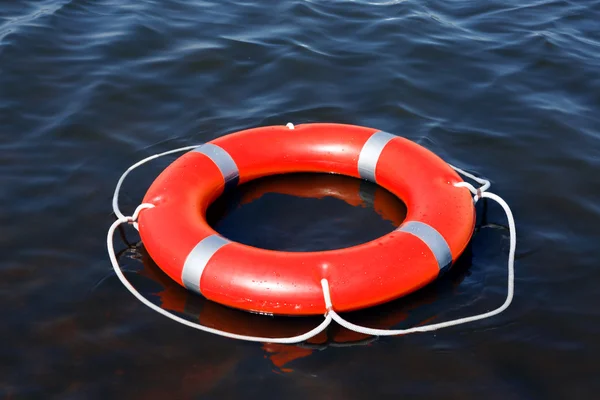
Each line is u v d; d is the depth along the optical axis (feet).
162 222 11.66
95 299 11.17
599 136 15.79
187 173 12.81
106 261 12.07
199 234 11.34
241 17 21.11
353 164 13.83
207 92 17.57
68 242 12.46
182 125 16.28
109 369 9.86
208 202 12.96
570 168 14.70
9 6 20.97
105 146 15.34
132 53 18.94
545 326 10.67
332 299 10.49
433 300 11.27
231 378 9.74
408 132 16.14
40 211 13.19
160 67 18.42
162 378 9.72
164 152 14.88
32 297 11.16
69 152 15.05
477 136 15.93
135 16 20.79
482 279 11.73
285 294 10.50
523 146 15.51
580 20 21.27
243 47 19.44
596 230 12.85
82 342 10.32
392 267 10.78
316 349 10.28
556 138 15.76
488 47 19.71
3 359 9.99
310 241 12.81
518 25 20.94
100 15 20.83
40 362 9.96
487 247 12.50
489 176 14.52
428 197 12.20
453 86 17.93
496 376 9.78
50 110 16.47
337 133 13.99
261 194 14.16
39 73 17.78
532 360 10.05
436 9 21.99
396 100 17.37
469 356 10.12
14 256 12.01
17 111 16.31
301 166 14.21
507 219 13.23
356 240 12.83
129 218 12.24
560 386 9.62
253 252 10.91
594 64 18.76
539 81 18.08
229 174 13.39
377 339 10.46
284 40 19.88
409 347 10.30
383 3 22.33
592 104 17.08
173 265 11.15
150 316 10.84
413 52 19.43
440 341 10.40
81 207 13.38
